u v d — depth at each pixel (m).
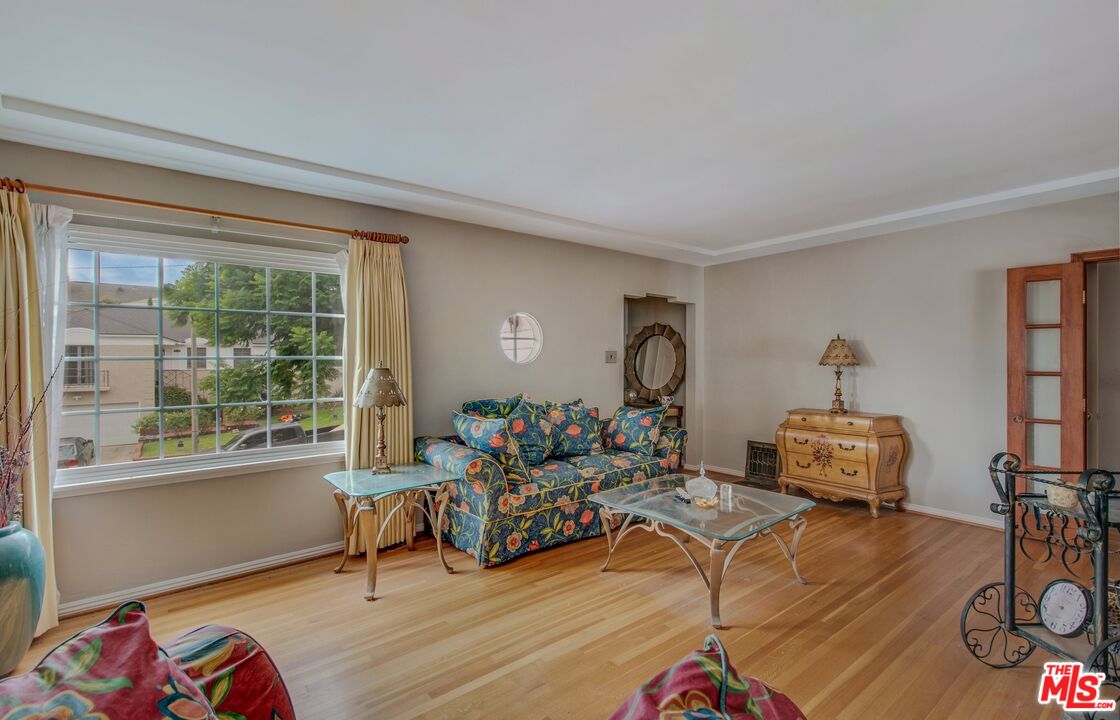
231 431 3.16
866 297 4.66
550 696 1.95
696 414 6.06
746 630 2.42
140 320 2.88
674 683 0.85
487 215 3.90
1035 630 2.11
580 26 1.75
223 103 2.26
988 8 1.66
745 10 1.67
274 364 3.32
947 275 4.16
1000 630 2.41
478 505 3.24
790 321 5.23
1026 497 2.14
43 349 2.52
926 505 4.28
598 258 5.11
